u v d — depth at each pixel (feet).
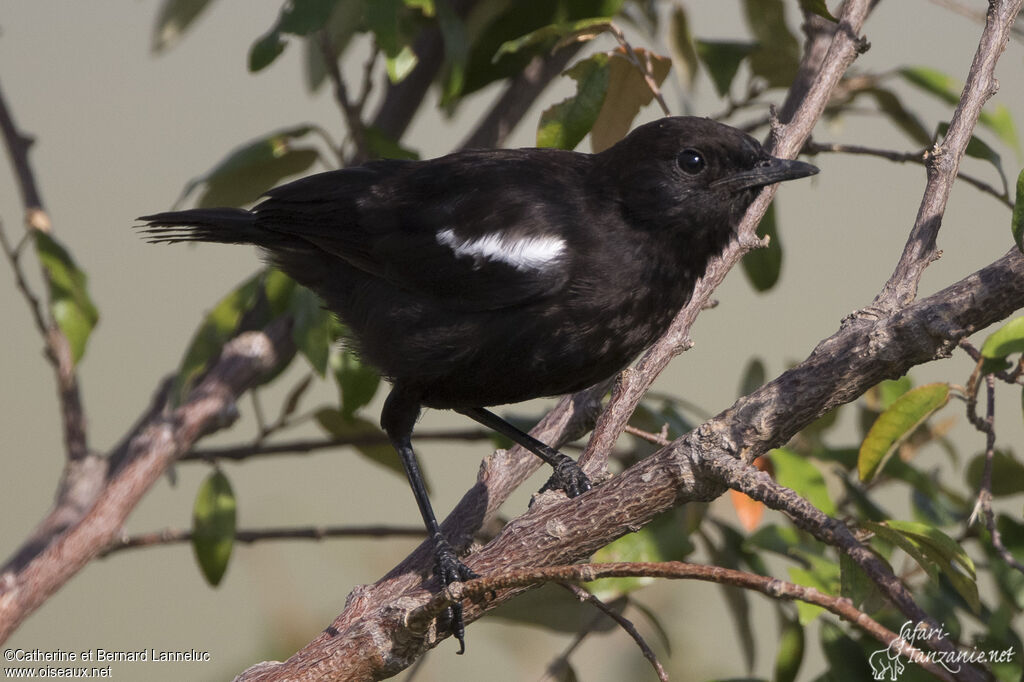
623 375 26.00
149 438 30.68
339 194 30.89
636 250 29.17
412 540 39.75
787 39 35.81
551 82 36.91
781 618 27.96
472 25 36.17
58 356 32.68
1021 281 17.92
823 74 28.66
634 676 32.83
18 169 33.06
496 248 28.68
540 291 28.48
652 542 27.30
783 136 28.94
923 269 21.03
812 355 19.56
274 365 33.17
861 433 33.19
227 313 31.99
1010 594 26.07
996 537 22.45
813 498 26.76
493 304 28.76
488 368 29.32
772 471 27.12
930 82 34.42
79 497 32.99
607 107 31.96
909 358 18.70
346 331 31.24
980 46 22.84
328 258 31.14
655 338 30.22
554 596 28.89
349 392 32.30
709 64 34.55
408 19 34.24
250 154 31.83
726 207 29.60
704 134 29.09
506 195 29.43
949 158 21.77
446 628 22.04
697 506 27.76
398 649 20.16
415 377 29.94
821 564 24.84
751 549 29.40
